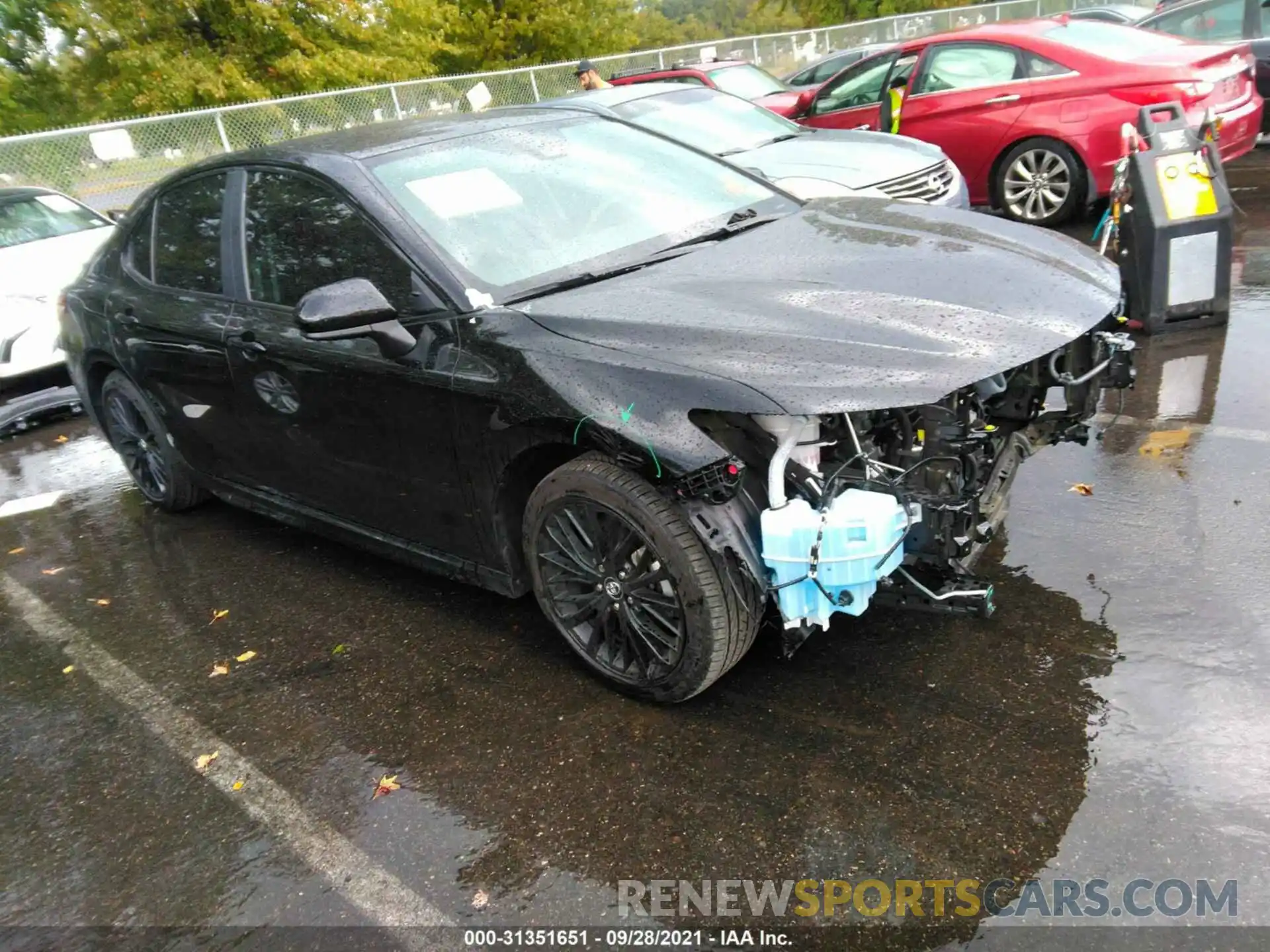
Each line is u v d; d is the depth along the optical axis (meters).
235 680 3.50
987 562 3.48
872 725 2.77
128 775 3.07
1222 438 4.11
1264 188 8.47
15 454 6.54
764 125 7.65
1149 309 5.35
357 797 2.81
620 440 2.59
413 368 3.08
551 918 2.32
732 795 2.60
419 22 21.45
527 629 3.53
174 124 12.51
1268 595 3.05
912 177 6.50
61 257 7.99
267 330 3.59
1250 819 2.29
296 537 4.60
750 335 2.63
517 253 3.22
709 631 2.66
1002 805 2.44
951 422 2.57
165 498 4.95
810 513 2.49
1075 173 7.92
